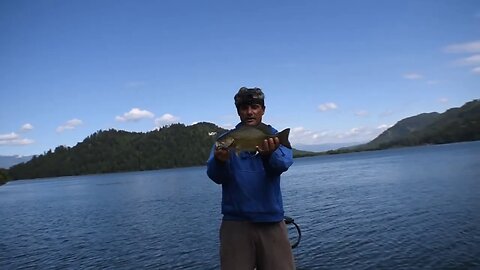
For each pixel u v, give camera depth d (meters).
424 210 29.53
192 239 27.53
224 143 4.01
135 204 57.75
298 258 19.61
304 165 177.12
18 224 44.75
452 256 17.81
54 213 54.38
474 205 29.44
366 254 19.36
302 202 41.31
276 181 4.35
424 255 18.33
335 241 22.33
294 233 25.14
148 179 149.75
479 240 19.86
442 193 37.66
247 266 4.22
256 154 4.33
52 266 23.41
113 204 61.16
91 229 36.66
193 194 67.31
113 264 22.58
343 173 88.50
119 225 37.53
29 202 80.06
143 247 26.36
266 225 4.26
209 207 45.75
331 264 18.30
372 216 29.16
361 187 52.19
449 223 24.23
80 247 28.38
